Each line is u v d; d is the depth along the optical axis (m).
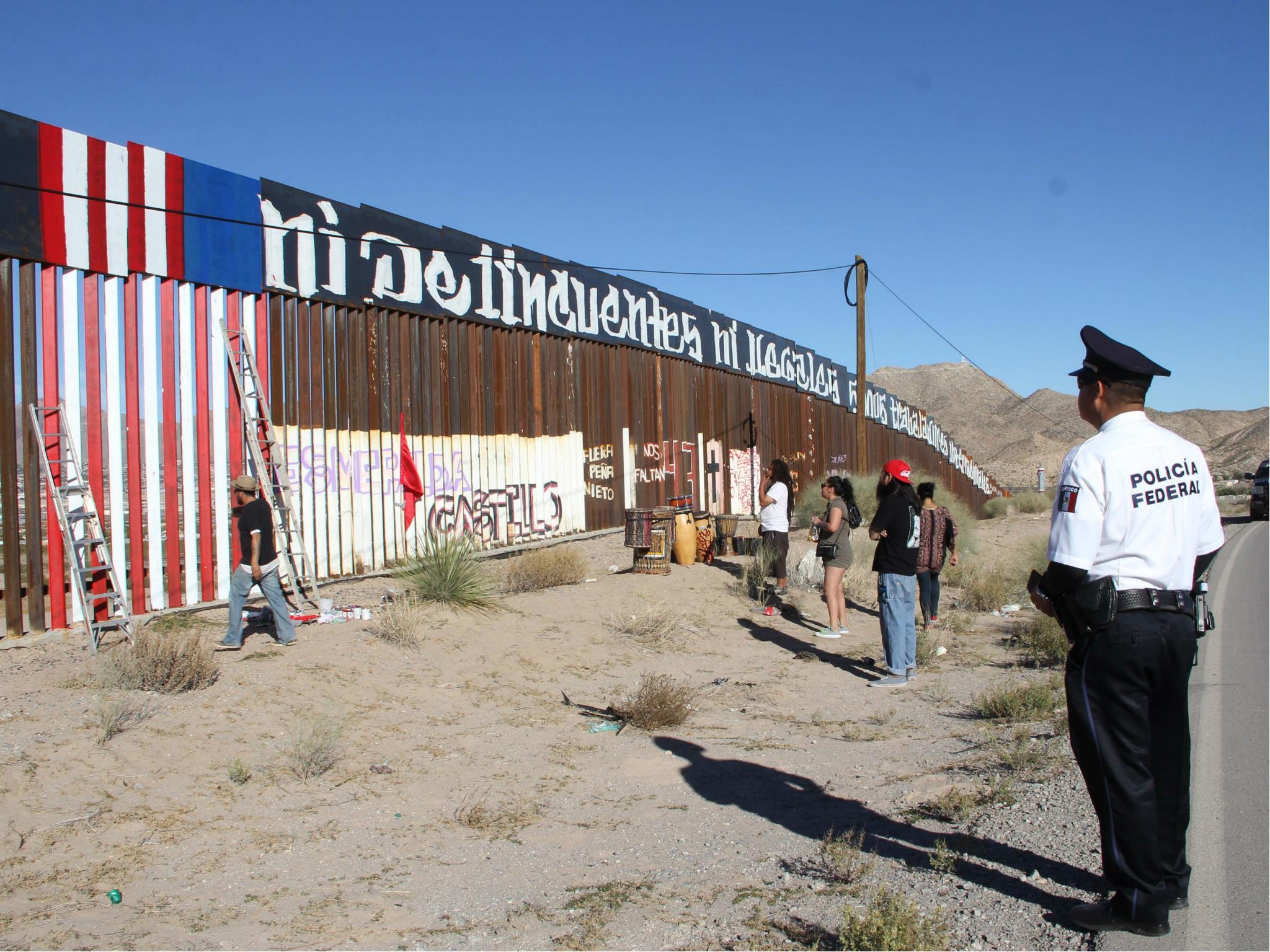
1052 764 6.08
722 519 16.27
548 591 11.98
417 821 5.52
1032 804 5.23
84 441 9.42
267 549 8.30
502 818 5.62
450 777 6.29
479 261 14.62
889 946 3.46
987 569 17.02
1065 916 3.73
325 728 6.55
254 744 6.35
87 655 7.88
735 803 5.88
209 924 4.09
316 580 11.29
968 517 20.08
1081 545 3.42
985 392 134.62
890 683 9.11
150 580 9.45
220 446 10.22
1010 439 116.75
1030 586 3.86
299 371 11.32
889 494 9.31
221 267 10.30
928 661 10.08
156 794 5.50
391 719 7.20
